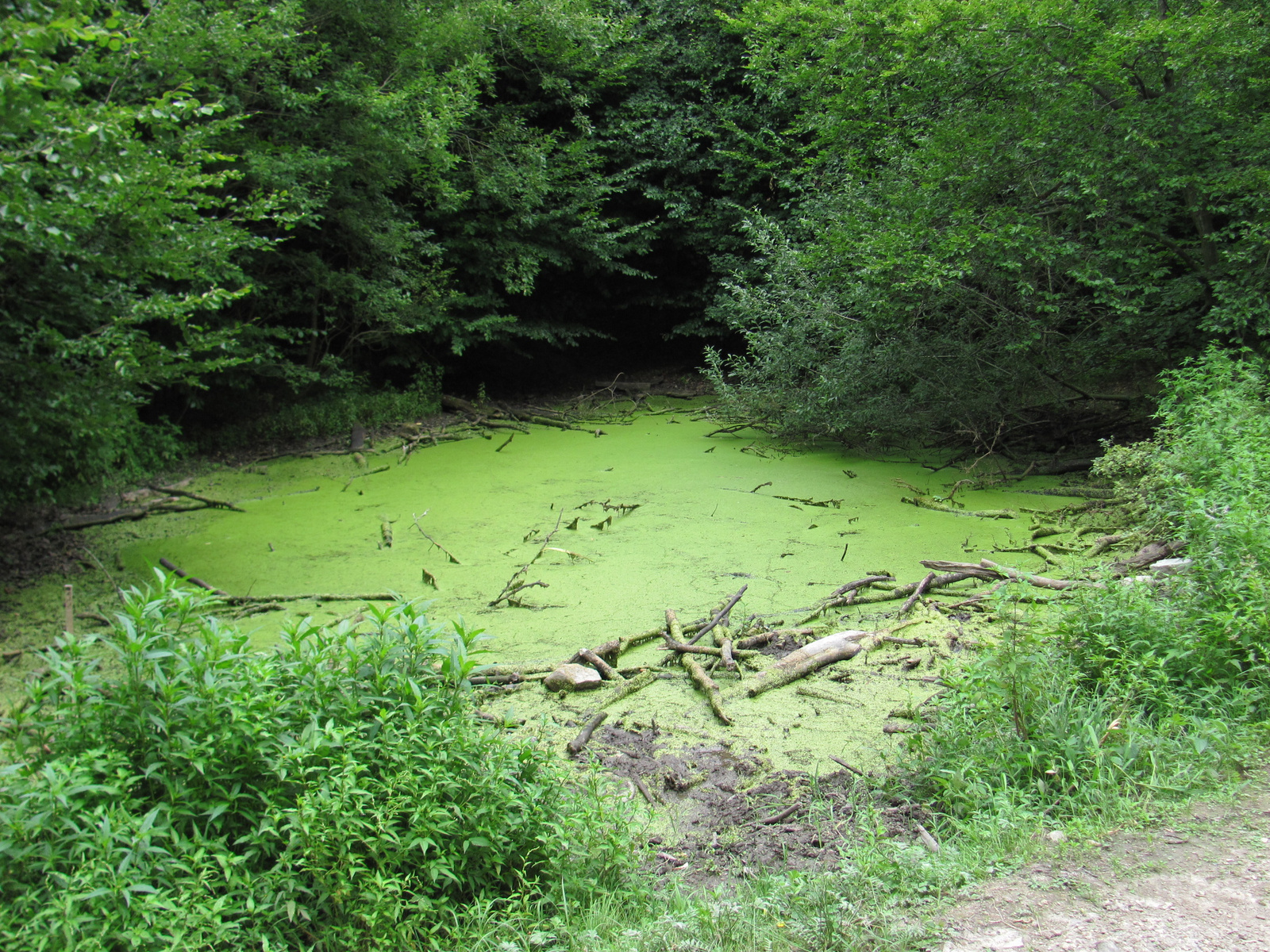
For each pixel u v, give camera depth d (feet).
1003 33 30.73
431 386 50.98
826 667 18.69
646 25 55.11
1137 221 33.01
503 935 9.95
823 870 11.11
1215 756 11.98
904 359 36.29
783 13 38.83
